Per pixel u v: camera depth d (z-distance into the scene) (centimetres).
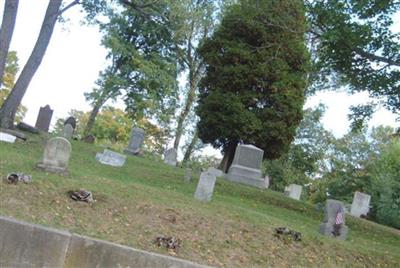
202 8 3125
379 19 1560
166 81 3612
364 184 3781
